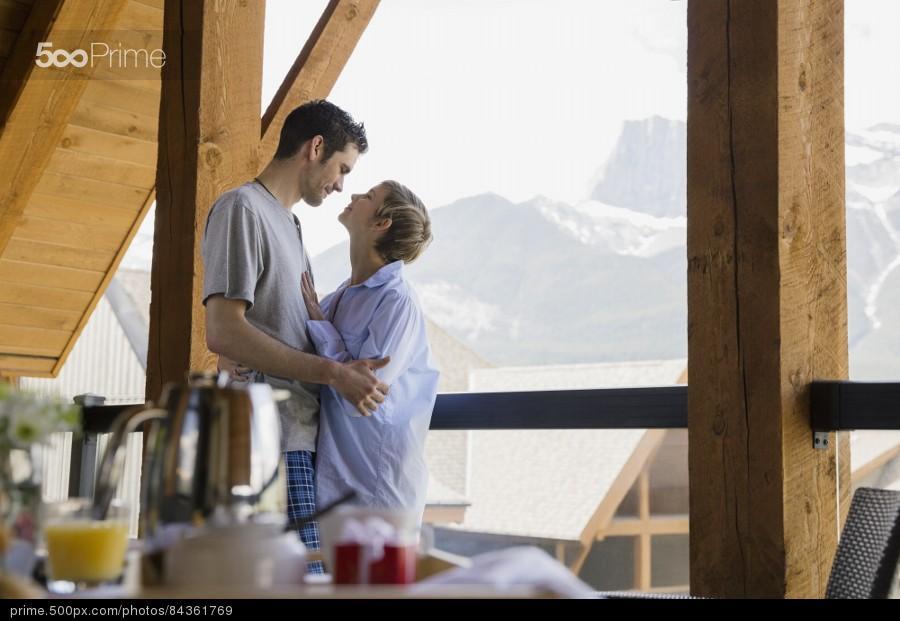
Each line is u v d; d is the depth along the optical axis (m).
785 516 1.68
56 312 4.68
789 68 1.75
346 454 2.15
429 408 2.24
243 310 2.07
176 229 2.49
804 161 1.77
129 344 4.81
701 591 1.76
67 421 0.95
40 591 0.83
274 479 0.96
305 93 3.15
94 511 0.98
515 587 0.77
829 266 1.79
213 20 2.49
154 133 4.17
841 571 1.29
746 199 1.76
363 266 2.28
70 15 3.56
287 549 0.90
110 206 4.37
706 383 1.79
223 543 0.88
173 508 0.92
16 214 4.02
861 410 1.68
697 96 1.84
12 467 0.91
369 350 2.15
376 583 0.89
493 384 5.89
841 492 1.76
